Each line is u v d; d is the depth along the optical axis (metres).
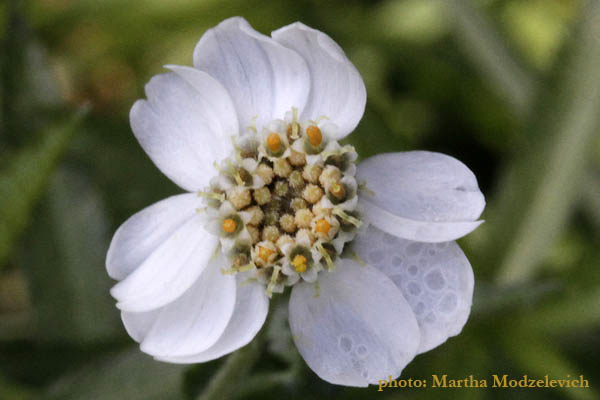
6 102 0.10
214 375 0.09
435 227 0.08
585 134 0.10
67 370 0.10
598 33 0.10
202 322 0.08
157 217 0.09
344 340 0.08
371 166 0.09
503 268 0.10
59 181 0.10
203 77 0.08
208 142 0.09
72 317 0.10
